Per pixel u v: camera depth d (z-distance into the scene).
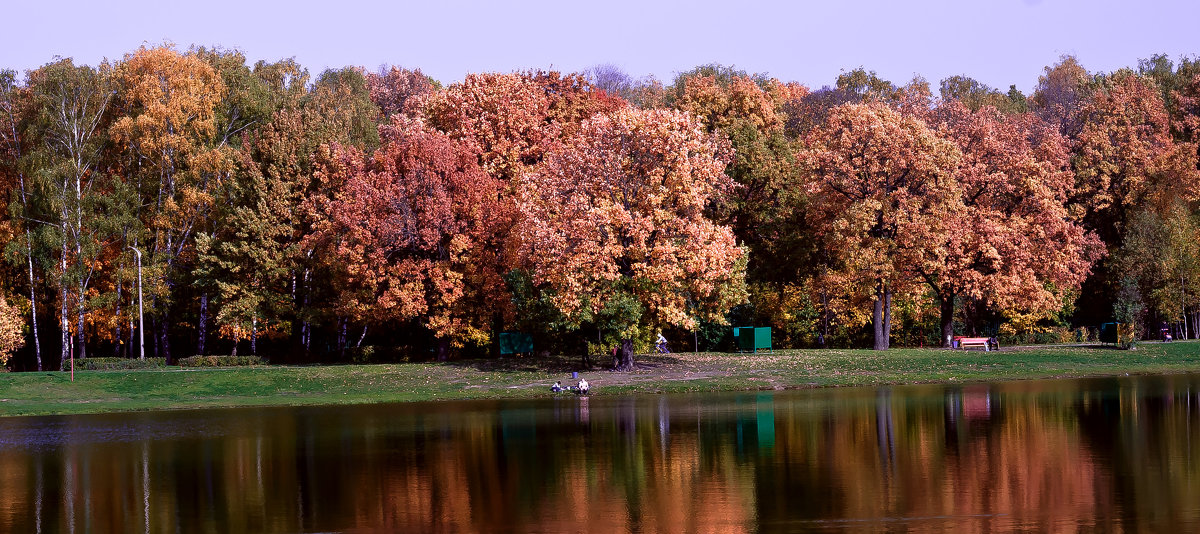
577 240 53.53
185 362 63.28
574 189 54.56
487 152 70.00
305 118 68.44
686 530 22.48
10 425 41.28
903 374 54.62
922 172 63.03
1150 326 75.56
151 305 68.00
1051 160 72.69
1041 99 111.06
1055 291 70.69
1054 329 73.50
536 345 64.88
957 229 63.00
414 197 60.62
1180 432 33.91
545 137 70.44
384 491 26.92
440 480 28.23
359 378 54.69
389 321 70.94
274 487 27.62
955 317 75.81
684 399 46.44
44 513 25.08
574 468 29.55
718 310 56.50
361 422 40.31
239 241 65.25
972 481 26.80
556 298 52.44
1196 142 86.62
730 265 55.72
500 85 72.44
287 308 66.25
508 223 61.16
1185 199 76.94
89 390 52.06
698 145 55.25
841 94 106.69
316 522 23.83
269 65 86.56
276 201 64.75
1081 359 59.94
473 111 71.38
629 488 26.77
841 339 74.38
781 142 74.69
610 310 52.31
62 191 64.31
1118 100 83.44
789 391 49.25
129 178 69.25
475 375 55.12
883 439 33.47
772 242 73.19
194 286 68.88
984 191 67.69
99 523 24.03
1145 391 46.59
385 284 61.75
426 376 55.03
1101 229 81.00
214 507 25.47
